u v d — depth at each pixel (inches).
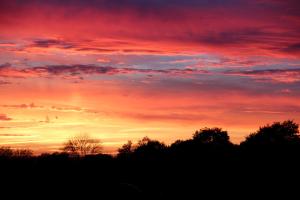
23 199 1566.2
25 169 2025.1
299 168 1893.5
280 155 2043.6
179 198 1599.4
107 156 2418.8
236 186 1748.3
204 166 2076.8
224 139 2428.6
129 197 1573.6
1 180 1791.3
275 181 1764.3
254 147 2160.4
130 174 2039.9
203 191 1700.3
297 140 2223.2
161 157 2395.4
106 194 1605.6
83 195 1605.6
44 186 1707.7
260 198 1583.4
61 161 2258.9
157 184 1824.6
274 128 2258.9
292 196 1589.6
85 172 2017.7
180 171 2054.6
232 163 2062.0
